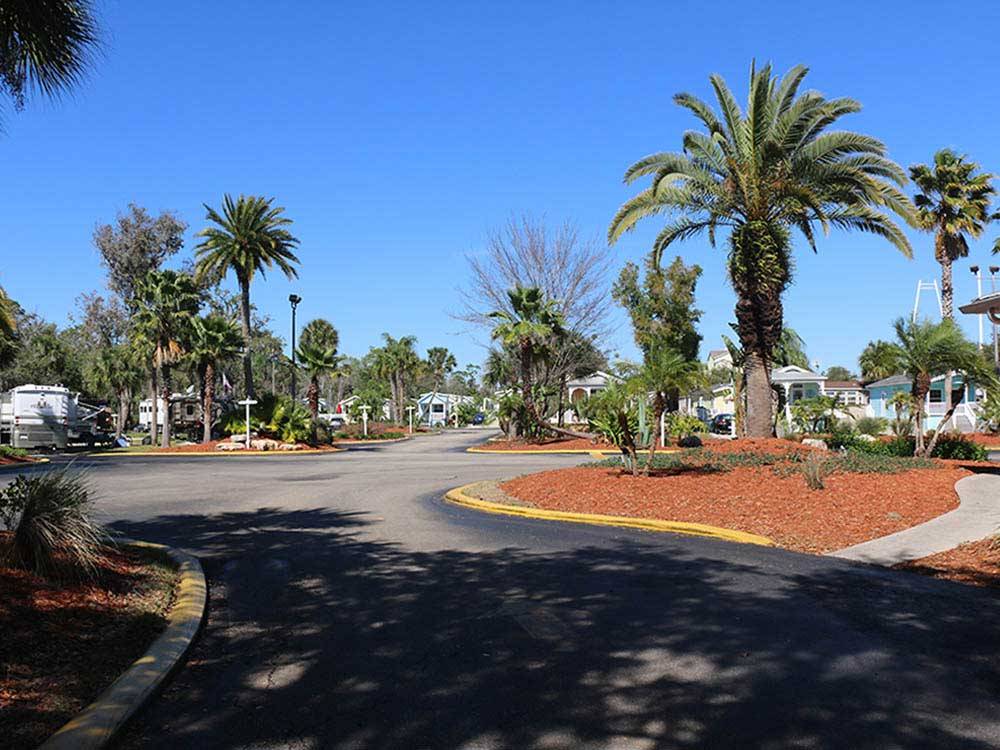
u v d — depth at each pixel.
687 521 11.08
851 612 6.39
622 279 49.62
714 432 49.31
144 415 79.94
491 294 38.16
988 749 3.90
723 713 4.39
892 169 21.83
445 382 130.62
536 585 7.68
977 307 15.41
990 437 34.12
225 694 4.86
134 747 4.09
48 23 6.54
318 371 50.78
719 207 23.30
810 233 24.39
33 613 5.71
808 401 37.16
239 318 62.50
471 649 5.66
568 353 39.41
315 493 17.27
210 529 11.91
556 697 4.69
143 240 58.94
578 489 14.37
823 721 4.26
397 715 4.46
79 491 7.58
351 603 7.14
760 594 7.07
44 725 4.08
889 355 19.59
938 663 5.14
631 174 23.27
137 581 7.32
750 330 23.19
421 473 22.86
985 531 9.47
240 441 38.66
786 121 22.25
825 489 12.54
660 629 6.05
